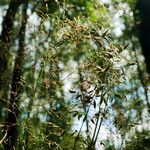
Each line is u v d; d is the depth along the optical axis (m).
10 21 4.79
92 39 2.76
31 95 2.96
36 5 4.00
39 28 3.09
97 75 2.64
